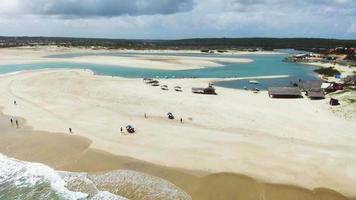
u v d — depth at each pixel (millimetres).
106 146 42625
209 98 70312
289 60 177500
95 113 57531
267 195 31172
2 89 78000
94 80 90562
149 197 30984
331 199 30391
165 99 67750
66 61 149625
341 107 59875
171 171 35750
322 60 174625
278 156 38906
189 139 44594
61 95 71438
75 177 35250
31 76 96250
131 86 82500
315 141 43875
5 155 41062
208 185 32906
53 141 44938
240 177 34156
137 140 44406
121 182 33844
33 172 36562
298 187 32219
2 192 32656
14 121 53844
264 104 65562
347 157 38594
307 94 73562
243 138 44906
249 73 121562
